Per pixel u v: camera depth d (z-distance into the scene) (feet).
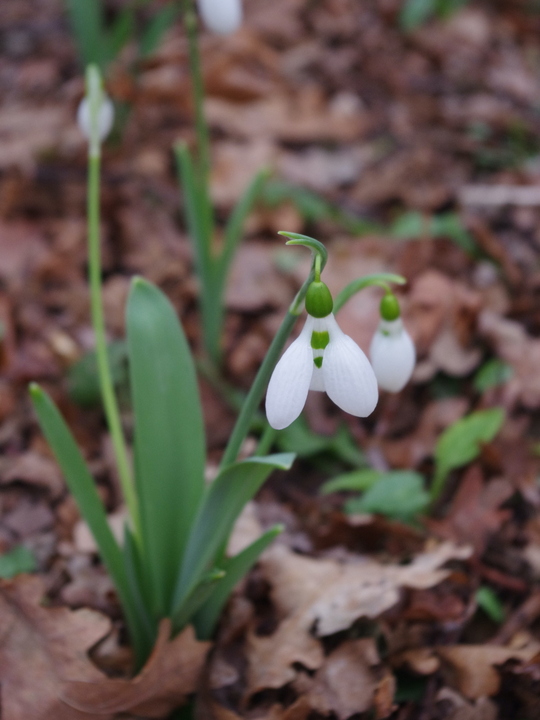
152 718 1.31
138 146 2.60
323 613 1.38
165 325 1.22
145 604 1.30
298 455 1.71
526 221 2.38
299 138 2.73
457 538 1.52
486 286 2.12
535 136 2.91
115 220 2.31
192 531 1.21
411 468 1.68
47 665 1.28
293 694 1.33
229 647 1.38
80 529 1.53
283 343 1.12
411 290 2.03
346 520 1.49
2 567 1.46
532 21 3.77
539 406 1.76
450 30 3.57
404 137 2.80
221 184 2.46
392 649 1.36
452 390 1.84
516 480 1.59
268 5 3.45
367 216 2.44
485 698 1.31
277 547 1.49
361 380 1.05
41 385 1.80
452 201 2.49
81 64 2.47
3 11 3.29
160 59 2.86
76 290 2.08
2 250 2.16
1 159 2.43
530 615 1.41
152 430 1.21
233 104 2.82
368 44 3.35
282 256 2.20
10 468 1.64
